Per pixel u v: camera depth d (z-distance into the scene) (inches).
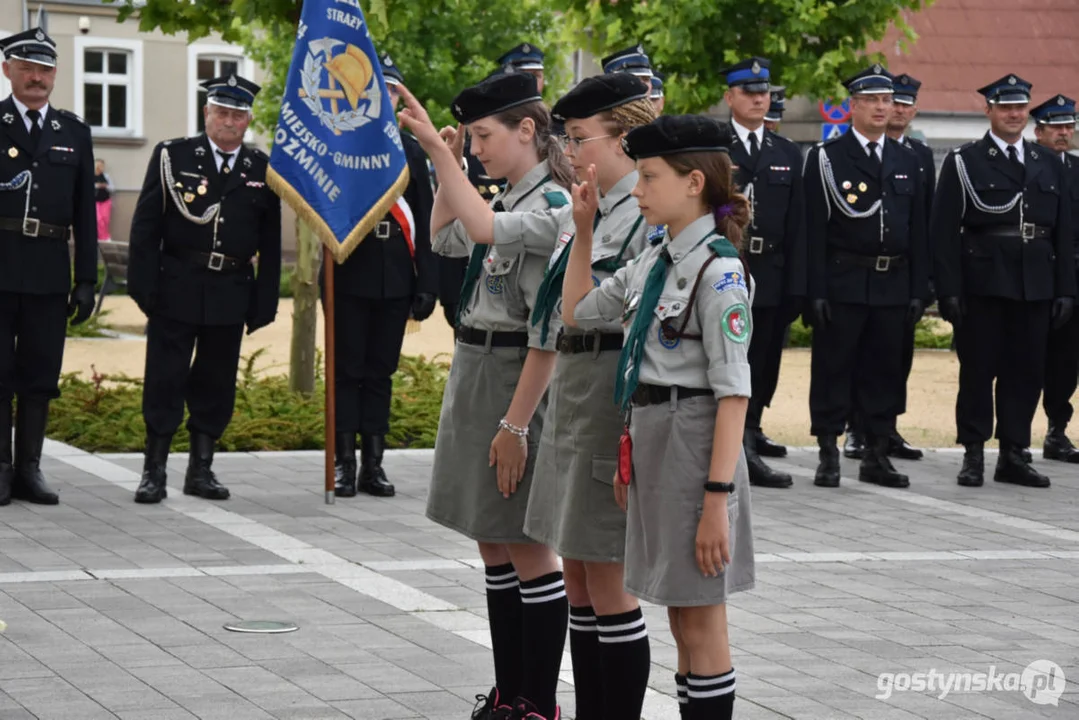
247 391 684.7
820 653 331.3
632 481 234.2
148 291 491.8
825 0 904.3
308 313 697.6
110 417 646.5
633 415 234.1
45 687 291.7
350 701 287.9
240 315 502.9
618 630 252.8
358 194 461.7
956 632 352.2
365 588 379.2
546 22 1454.2
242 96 499.8
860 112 567.2
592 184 242.2
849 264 564.1
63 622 339.6
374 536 446.6
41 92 483.5
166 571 393.1
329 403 497.0
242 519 467.5
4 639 324.8
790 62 909.8
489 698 282.8
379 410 523.8
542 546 272.7
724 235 231.5
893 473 569.6
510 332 274.4
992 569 425.4
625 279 244.1
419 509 493.4
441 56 1418.6
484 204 265.4
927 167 610.2
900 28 924.6
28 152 481.4
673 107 923.4
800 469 609.0
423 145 265.4
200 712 279.0
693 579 228.5
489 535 272.2
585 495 250.4
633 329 232.4
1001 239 571.2
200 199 495.8
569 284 248.5
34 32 480.1
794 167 567.5
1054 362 649.0
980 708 294.0
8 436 489.1
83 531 443.8
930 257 584.1
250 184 503.8
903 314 569.0
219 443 615.8
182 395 501.0
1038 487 576.4
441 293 568.7
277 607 357.7
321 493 518.9
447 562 411.8
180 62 1768.0
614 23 909.8
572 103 252.8
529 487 270.7
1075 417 791.7
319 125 459.2
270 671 305.9
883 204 563.8
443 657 319.3
